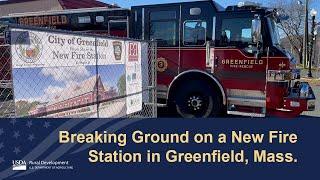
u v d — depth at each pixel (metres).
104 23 10.33
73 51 4.93
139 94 6.89
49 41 4.49
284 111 8.96
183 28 9.70
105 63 5.68
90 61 5.29
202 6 9.51
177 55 9.77
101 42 5.55
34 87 4.29
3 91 4.61
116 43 5.98
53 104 4.60
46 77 4.46
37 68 4.32
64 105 4.80
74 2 22.64
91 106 5.36
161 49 9.89
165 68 9.88
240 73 9.28
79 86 5.07
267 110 9.11
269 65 9.04
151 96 7.45
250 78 9.20
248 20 9.16
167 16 9.83
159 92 9.95
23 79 4.13
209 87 9.54
